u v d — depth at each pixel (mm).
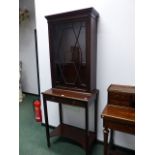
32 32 3740
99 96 1972
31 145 2080
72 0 1901
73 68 1898
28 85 4188
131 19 1608
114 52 1766
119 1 1633
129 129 1344
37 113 2668
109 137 1942
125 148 1923
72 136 2041
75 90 1886
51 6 2055
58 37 1909
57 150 1982
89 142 1883
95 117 2004
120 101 1562
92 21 1628
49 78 2309
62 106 2309
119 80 1806
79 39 1802
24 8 3695
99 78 1924
